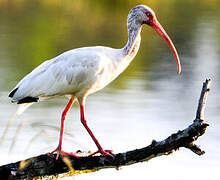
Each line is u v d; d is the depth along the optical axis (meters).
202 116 7.06
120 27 34.59
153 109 17.23
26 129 14.16
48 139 6.81
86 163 7.79
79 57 8.93
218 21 36.59
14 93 8.88
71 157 7.76
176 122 15.85
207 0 46.78
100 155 7.83
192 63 24.97
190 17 38.16
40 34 31.28
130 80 21.41
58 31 32.53
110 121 15.79
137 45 9.36
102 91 19.69
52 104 17.75
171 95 19.05
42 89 8.88
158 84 20.69
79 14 38.66
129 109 17.12
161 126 15.53
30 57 25.48
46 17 36.88
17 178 7.64
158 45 30.09
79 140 13.92
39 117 15.87
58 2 43.09
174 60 25.77
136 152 7.61
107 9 40.69
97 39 30.41
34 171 7.68
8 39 29.48
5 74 21.77
